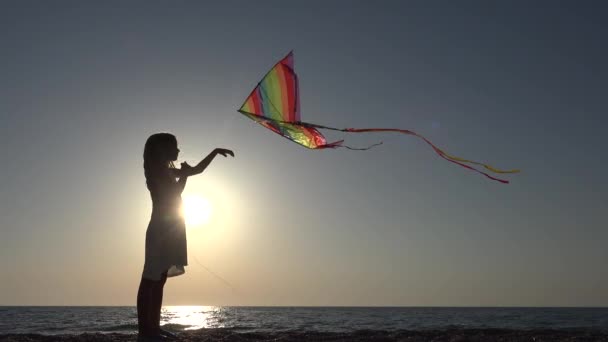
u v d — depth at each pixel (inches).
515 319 2340.1
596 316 2950.3
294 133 219.6
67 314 2871.6
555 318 2534.5
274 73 225.5
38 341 302.2
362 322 1867.6
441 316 2918.3
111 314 2878.9
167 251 209.0
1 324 1517.0
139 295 211.5
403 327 1386.6
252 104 220.7
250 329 1171.3
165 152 211.3
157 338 210.2
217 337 311.6
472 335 347.6
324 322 1819.6
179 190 213.6
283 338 315.0
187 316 2603.3
